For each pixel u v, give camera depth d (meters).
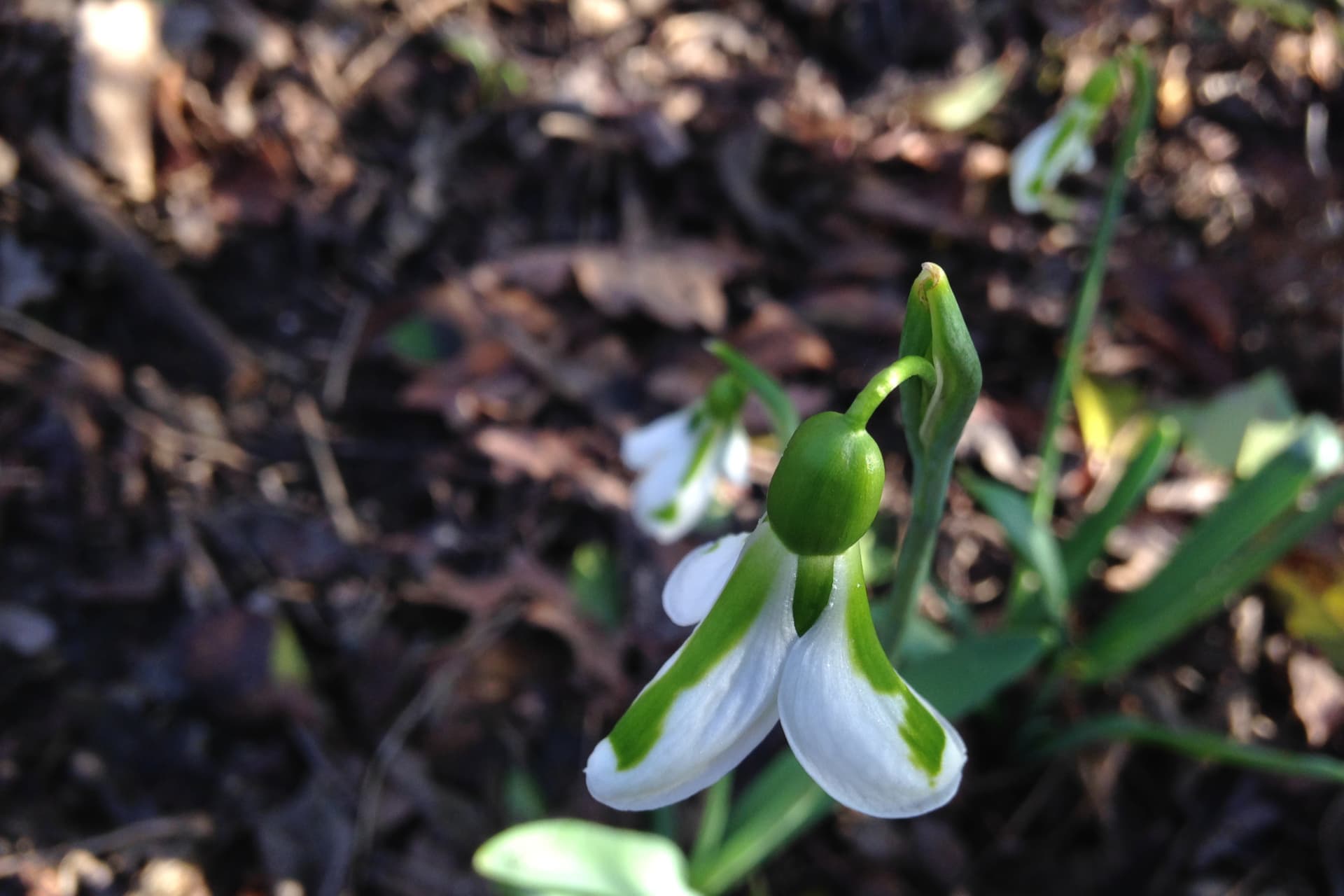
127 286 0.24
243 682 0.19
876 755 0.08
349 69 0.29
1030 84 0.33
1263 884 0.19
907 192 0.30
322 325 0.25
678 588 0.10
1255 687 0.21
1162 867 0.19
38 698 0.19
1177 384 0.27
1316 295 0.28
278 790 0.19
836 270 0.28
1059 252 0.29
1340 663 0.21
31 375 0.22
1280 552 0.17
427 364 0.25
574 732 0.20
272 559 0.21
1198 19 0.34
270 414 0.24
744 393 0.15
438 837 0.18
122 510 0.21
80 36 0.25
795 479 0.08
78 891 0.17
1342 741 0.21
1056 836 0.19
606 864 0.14
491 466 0.24
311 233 0.26
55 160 0.24
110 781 0.18
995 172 0.30
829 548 0.08
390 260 0.27
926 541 0.12
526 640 0.21
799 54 0.34
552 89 0.30
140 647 0.20
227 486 0.22
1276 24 0.35
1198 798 0.20
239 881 0.18
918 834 0.19
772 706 0.09
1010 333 0.27
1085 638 0.20
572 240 0.28
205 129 0.26
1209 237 0.30
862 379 0.26
